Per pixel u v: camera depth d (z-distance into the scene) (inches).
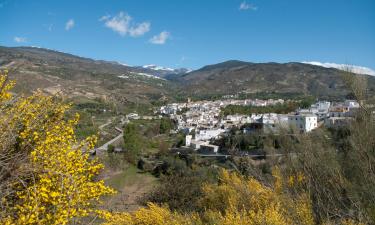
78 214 219.9
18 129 232.2
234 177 541.3
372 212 245.9
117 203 808.9
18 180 218.8
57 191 215.2
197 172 1128.2
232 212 405.1
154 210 465.1
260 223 347.3
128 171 1695.4
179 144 2655.0
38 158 222.5
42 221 200.7
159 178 1499.8
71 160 230.7
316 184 335.9
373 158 264.8
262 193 450.3
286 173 395.5
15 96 248.8
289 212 340.2
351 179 312.3
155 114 5017.2
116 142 2409.0
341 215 310.8
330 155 340.8
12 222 204.4
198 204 593.0
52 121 248.7
